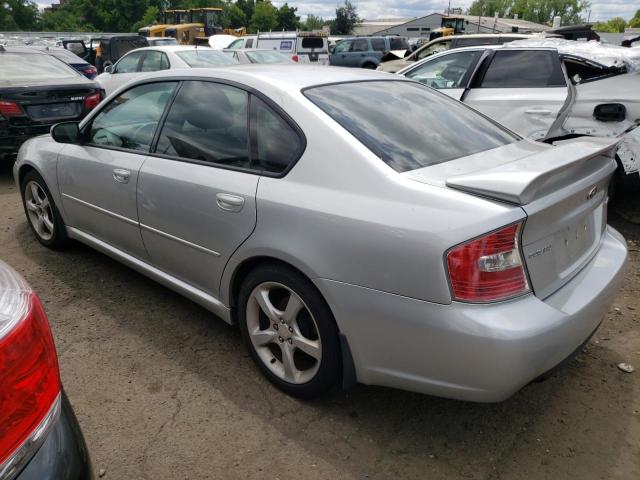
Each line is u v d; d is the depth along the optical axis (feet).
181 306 11.53
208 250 9.19
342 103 8.60
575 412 8.50
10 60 22.43
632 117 15.99
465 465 7.46
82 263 13.55
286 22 274.36
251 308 8.85
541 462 7.52
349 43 66.90
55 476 4.30
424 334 6.67
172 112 10.23
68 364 9.50
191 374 9.29
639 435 8.01
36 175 13.71
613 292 7.98
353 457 7.57
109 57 61.82
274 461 7.47
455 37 32.42
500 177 6.57
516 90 18.02
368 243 6.97
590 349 10.18
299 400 8.66
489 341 6.26
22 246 14.62
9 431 4.14
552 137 17.33
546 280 7.11
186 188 9.32
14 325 4.39
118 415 8.28
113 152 11.24
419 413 8.45
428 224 6.57
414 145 8.07
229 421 8.20
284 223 7.84
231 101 9.20
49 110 20.71
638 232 16.48
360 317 7.19
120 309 11.37
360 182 7.34
